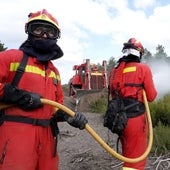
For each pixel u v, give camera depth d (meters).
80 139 8.38
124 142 5.07
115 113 5.01
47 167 3.21
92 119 11.44
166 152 6.84
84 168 6.24
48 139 3.22
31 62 3.16
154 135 7.12
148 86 5.00
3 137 3.05
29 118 3.10
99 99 15.99
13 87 3.05
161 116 8.85
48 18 3.19
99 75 21.55
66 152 7.22
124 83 5.07
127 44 5.19
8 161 3.00
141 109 5.01
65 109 3.26
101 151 7.27
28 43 3.23
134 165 4.89
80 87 21.59
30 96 3.05
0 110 3.11
